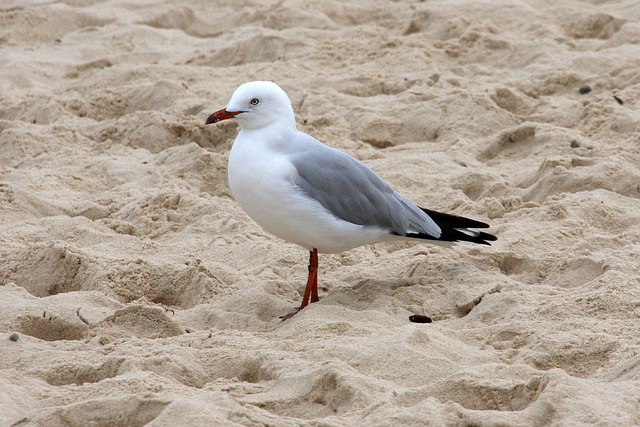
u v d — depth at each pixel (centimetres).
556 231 1132
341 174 967
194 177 1422
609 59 1792
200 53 2125
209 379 780
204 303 1003
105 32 2306
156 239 1236
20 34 2306
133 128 1622
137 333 896
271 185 947
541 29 2025
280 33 2142
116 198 1355
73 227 1226
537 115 1590
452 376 719
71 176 1433
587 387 680
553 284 998
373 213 979
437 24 2106
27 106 1798
